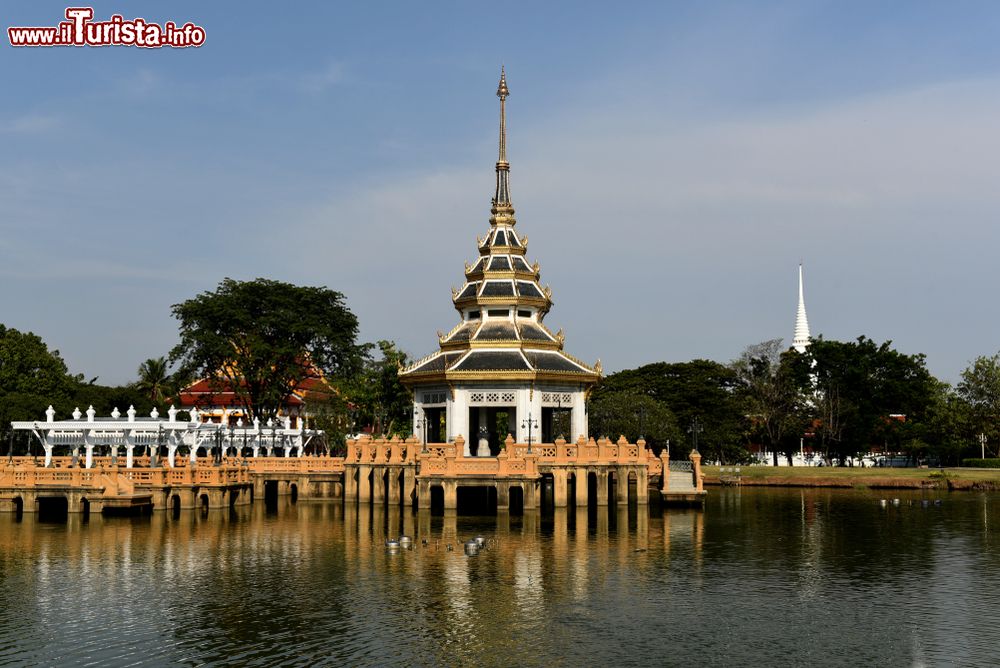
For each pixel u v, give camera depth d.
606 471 75.00
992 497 102.00
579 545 56.69
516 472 69.88
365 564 49.66
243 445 94.62
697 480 85.88
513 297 85.00
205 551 53.66
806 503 92.88
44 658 33.56
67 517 68.44
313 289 105.19
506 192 90.06
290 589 43.69
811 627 37.97
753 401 151.25
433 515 70.88
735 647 35.19
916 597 43.34
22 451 101.31
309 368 108.38
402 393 120.12
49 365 108.06
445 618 38.78
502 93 91.69
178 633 36.50
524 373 79.12
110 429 73.19
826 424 151.62
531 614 39.50
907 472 128.25
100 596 42.28
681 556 53.56
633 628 37.47
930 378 169.12
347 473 75.69
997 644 35.72
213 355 99.50
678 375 155.62
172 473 72.25
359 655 33.91
